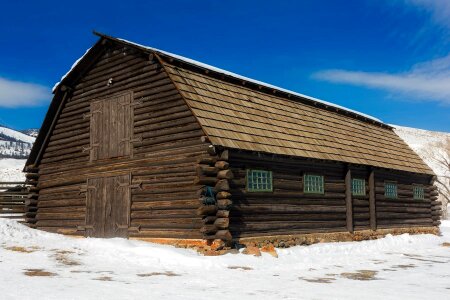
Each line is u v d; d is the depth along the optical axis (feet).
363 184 73.82
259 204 54.19
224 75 60.75
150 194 54.90
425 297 29.50
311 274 39.70
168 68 54.08
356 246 62.34
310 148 62.03
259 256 47.55
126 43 57.82
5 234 56.90
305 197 61.26
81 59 63.36
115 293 28.43
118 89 60.75
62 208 65.72
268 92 68.13
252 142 52.75
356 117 86.74
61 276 34.63
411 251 61.62
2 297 26.45
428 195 92.63
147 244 51.72
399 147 91.09
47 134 69.67
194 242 49.57
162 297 27.61
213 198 48.55
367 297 29.17
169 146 53.72
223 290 30.66
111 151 60.18
